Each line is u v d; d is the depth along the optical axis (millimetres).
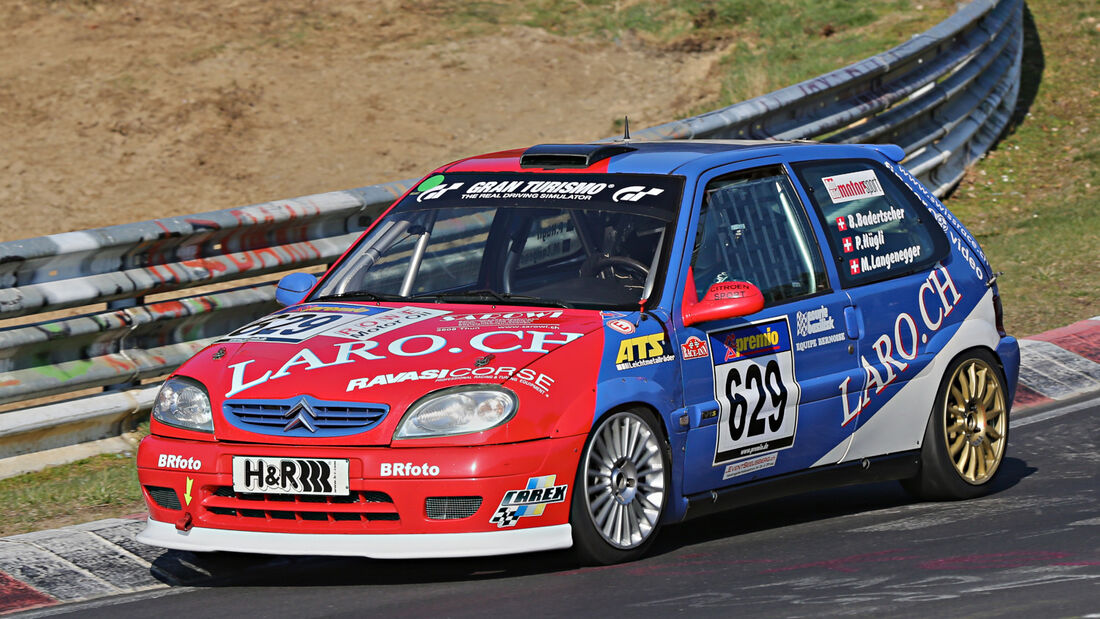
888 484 21281
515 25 55031
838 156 19406
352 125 44250
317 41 51625
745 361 16891
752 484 17125
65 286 21531
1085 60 53656
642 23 55750
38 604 15242
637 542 15742
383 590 15078
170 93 44906
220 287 32062
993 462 20000
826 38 53750
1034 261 36125
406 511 14445
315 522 14703
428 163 41688
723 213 17516
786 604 13688
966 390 19688
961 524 17797
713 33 54969
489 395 14656
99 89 44438
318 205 24531
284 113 44656
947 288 19672
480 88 48594
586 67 51531
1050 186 43281
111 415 22188
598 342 15609
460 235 18141
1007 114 48562
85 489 19953
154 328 22812
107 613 14734
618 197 17469
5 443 21188
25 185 37656
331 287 18297
